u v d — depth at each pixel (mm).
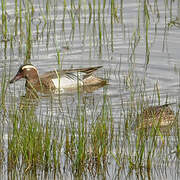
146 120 12961
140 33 19719
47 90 16719
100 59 17984
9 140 12117
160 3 22016
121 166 11273
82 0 22141
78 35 19781
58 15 21250
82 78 16938
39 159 11461
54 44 19141
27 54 18219
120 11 21375
